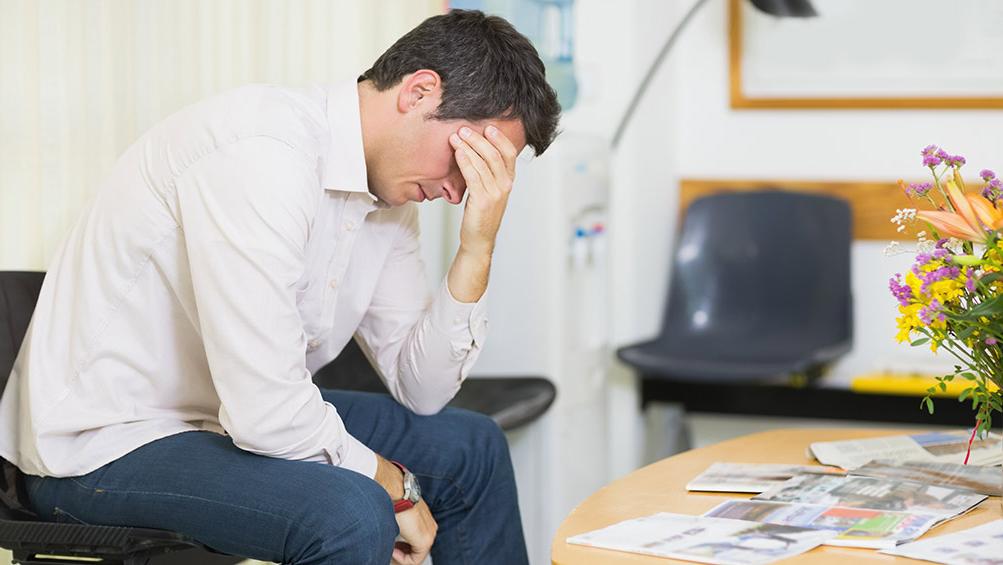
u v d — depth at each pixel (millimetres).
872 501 1441
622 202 3641
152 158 1602
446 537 1824
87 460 1586
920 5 3635
